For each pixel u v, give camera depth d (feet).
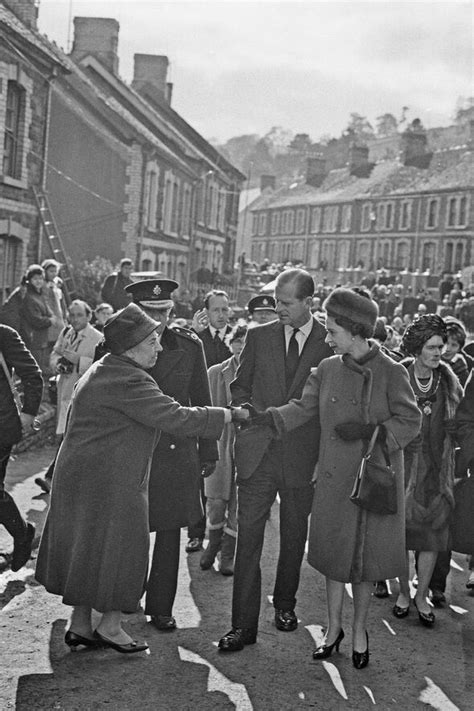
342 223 221.05
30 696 14.15
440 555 19.93
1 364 19.01
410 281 154.61
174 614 18.43
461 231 180.45
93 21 117.91
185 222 121.70
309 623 18.34
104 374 15.46
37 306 38.42
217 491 21.27
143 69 152.66
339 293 16.25
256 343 18.11
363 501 15.51
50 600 18.42
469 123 205.36
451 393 18.94
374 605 19.98
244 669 15.75
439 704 14.76
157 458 17.30
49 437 37.99
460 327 24.41
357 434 15.96
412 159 212.23
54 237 62.64
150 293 17.81
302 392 17.49
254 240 269.44
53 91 85.10
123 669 15.42
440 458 18.63
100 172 92.07
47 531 15.81
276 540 24.95
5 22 52.29
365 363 16.24
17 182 57.77
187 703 14.28
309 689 15.08
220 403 23.18
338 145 277.44
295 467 17.26
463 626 18.76
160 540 17.49
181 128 151.94
